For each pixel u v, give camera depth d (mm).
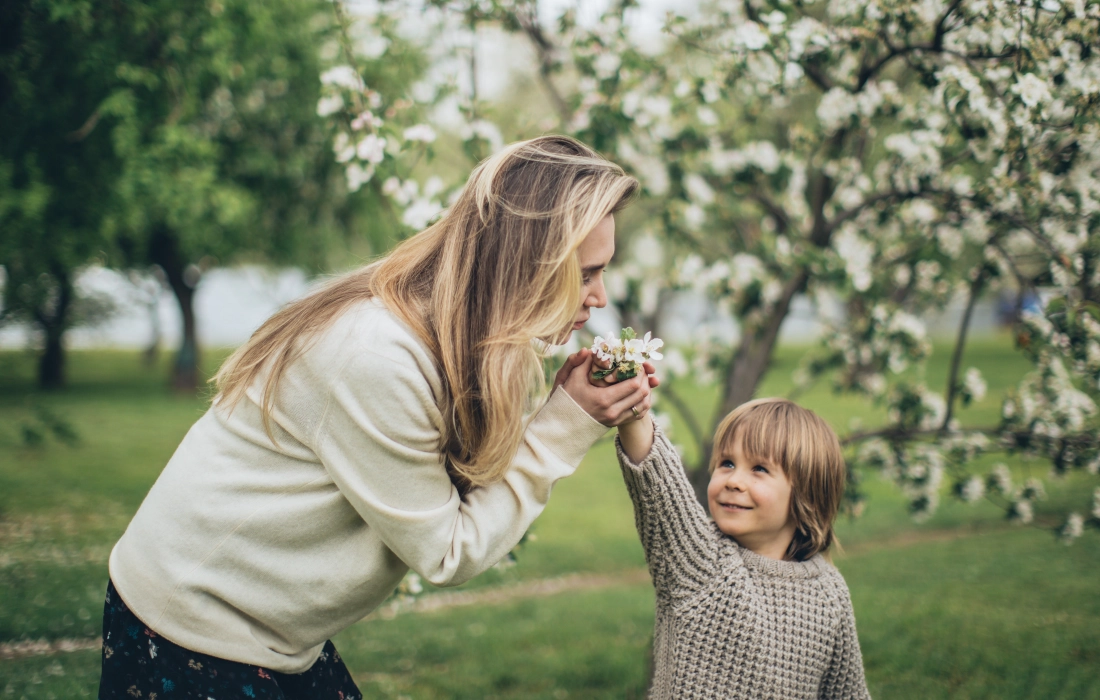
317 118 8797
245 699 1341
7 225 4676
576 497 8602
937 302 4055
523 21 3523
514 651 3980
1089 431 3045
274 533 1344
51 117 4496
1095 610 3969
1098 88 2404
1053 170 2760
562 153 1471
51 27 4047
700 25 3523
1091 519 3131
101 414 12953
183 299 15805
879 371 3812
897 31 2756
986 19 2510
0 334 6496
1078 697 3055
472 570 1375
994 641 3645
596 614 4648
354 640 4129
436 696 3377
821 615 1820
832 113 3035
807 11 3266
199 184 5707
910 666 3428
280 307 1465
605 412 1459
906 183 3221
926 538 6156
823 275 3295
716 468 1993
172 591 1331
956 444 3305
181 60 4410
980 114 2469
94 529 6082
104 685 1396
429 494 1330
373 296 1385
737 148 4004
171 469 1395
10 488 7500
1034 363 3006
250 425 1356
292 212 10750
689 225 4012
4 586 4527
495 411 1333
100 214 5367
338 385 1280
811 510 1910
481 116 3518
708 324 4461
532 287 1358
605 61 3428
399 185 3074
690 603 1767
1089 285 2863
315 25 7199
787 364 18391
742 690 1742
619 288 3973
